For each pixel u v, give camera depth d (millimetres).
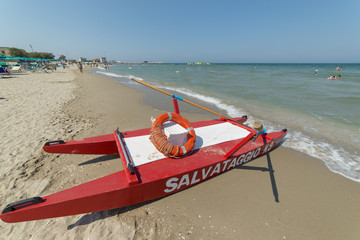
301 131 5289
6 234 2166
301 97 9336
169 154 2766
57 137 4578
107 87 13359
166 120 3174
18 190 2797
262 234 2281
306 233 2311
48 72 25391
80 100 8727
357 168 3613
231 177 3230
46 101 8180
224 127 4141
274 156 3961
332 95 9648
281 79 18219
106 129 5203
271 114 6801
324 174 3418
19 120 5688
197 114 6984
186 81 17188
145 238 2172
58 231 2215
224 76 22656
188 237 2213
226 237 2230
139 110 7293
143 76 23938
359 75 23797
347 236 2289
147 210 2539
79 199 2010
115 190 2133
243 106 7926
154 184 2365
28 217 1895
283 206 2691
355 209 2678
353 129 5352
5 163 3445
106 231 2230
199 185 3002
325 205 2732
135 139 3322
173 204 2648
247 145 3535
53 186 2914
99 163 3527
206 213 2531
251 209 2621
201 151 3137
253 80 17391
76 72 29938
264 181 3178
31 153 3801
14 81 13828
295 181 3211
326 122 5918
